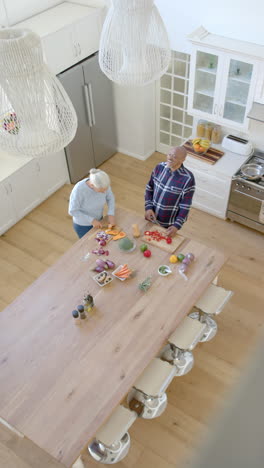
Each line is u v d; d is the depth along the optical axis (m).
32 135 2.50
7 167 4.86
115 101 5.61
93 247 3.46
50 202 5.43
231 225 4.96
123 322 2.90
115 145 6.03
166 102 5.52
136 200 5.41
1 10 4.46
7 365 2.70
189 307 2.99
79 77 4.93
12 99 2.31
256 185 4.42
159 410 3.05
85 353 2.73
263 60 3.88
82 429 2.37
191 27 4.52
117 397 2.50
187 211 3.54
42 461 3.12
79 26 4.72
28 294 3.11
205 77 4.45
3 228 5.00
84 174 5.78
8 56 2.10
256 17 4.00
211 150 4.83
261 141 4.69
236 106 4.41
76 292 3.11
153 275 3.21
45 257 4.74
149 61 2.97
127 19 2.69
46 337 2.84
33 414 2.45
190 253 3.29
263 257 4.60
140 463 3.08
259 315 4.04
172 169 3.42
